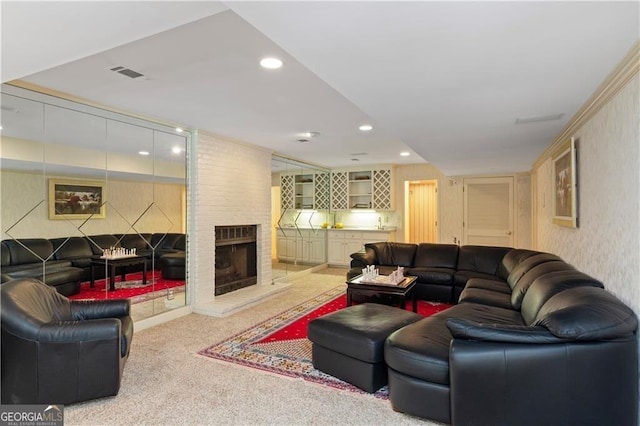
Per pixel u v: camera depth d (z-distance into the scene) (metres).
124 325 2.71
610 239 2.31
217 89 2.99
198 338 3.53
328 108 3.54
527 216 6.89
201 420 2.14
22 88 2.92
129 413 2.22
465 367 1.96
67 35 1.62
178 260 4.42
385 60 1.83
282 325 3.94
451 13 1.37
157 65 2.51
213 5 1.40
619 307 1.93
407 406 2.19
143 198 4.04
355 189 8.30
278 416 2.19
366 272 4.71
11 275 2.99
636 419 1.83
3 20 1.47
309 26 1.47
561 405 1.86
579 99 2.48
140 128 3.99
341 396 2.43
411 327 2.54
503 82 2.16
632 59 1.78
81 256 3.51
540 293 2.64
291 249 7.25
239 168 5.16
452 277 4.97
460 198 7.52
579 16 1.40
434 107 2.67
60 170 3.33
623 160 2.08
